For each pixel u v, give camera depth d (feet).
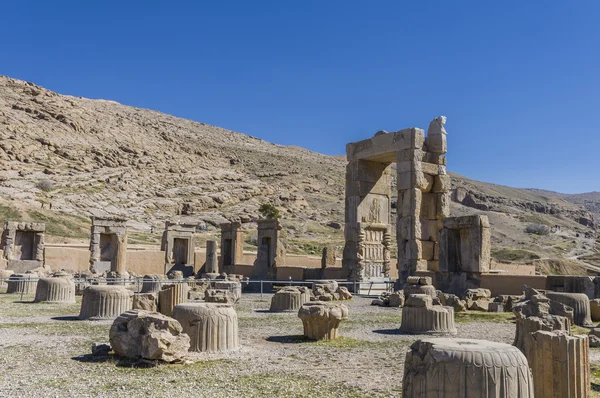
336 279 113.60
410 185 100.53
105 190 319.47
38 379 29.96
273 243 140.26
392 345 44.06
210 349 38.83
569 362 27.07
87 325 52.85
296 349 41.63
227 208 350.84
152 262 159.02
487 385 20.71
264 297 97.19
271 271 138.21
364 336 49.08
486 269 88.58
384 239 114.73
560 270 201.98
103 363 34.32
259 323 57.88
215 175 393.91
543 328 37.60
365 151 111.34
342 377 32.01
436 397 20.88
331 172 513.86
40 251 139.44
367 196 114.11
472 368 20.81
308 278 124.88
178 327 35.58
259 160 495.41
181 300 59.26
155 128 495.41
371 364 36.01
